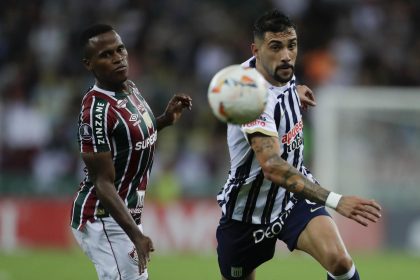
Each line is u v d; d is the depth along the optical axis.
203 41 66.56
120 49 23.48
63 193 56.75
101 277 24.17
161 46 65.88
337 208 21.73
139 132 23.58
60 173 58.25
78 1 67.88
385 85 64.94
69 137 59.28
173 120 26.14
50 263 47.84
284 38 23.31
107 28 23.52
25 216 56.44
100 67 23.33
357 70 65.62
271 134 22.80
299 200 25.14
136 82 62.62
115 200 22.81
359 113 56.00
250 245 25.70
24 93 61.47
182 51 65.88
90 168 23.12
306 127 59.94
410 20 69.62
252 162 24.64
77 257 51.06
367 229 54.88
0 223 56.34
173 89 62.66
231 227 25.72
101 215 23.84
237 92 20.66
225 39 67.25
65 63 64.25
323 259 23.97
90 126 23.11
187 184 56.50
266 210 25.14
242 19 69.38
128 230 22.56
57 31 66.06
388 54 67.00
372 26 68.75
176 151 58.31
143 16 67.38
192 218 55.97
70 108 60.97
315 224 24.50
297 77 64.81
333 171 55.88
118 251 23.86
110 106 23.33
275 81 24.06
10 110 59.75
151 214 55.97
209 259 50.88
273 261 49.97
